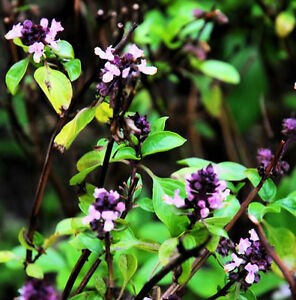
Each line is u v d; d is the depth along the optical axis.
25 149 1.10
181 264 0.76
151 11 1.11
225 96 1.27
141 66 0.75
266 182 0.81
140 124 0.78
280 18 1.07
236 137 1.31
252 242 0.78
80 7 1.05
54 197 1.51
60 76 0.79
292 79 1.40
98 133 1.37
